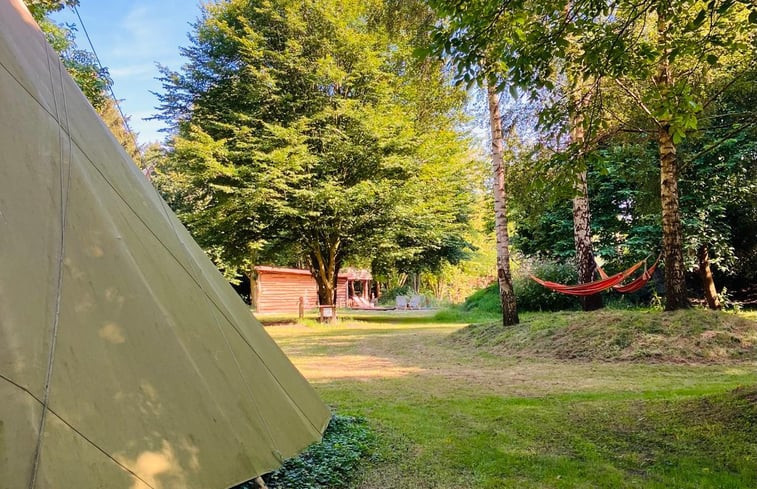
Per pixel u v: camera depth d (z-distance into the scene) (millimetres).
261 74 14344
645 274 9398
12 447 1304
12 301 1520
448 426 4090
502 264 9836
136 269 2035
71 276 1744
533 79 3924
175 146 14422
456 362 7777
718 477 2865
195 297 2387
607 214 14391
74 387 1539
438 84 10070
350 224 15758
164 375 1857
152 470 1591
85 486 1394
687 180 12078
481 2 3377
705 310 7711
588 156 4160
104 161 2359
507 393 5301
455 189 18094
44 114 2061
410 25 9523
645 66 3873
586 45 3760
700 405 4020
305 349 9812
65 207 1872
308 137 14617
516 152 9703
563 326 8453
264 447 2127
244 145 14250
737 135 11102
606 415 4164
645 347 7066
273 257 18766
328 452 3295
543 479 2994
